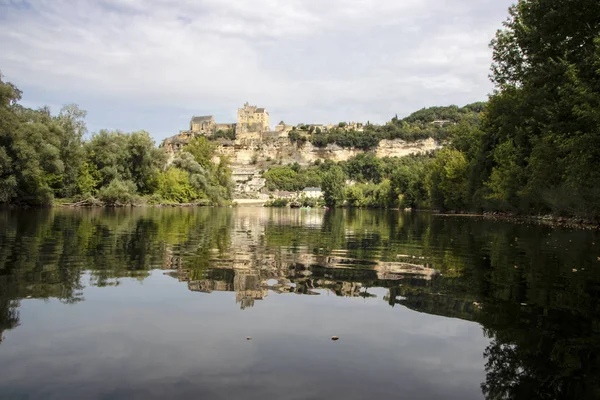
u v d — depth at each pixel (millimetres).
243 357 5512
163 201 77312
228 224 31984
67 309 7465
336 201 125375
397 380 4949
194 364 5270
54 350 5645
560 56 30672
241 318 7109
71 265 11641
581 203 31766
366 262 13164
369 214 66250
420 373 5152
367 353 5727
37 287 9000
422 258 14164
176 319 7012
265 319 7082
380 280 10359
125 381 4801
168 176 83250
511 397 4555
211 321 6934
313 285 9703
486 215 56188
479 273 11375
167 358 5445
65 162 57156
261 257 13977
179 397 4438
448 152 74000
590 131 25922
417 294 8945
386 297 8656
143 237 19625
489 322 7094
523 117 38656
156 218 36656
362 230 27953
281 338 6219
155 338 6141
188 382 4793
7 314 7125
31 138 46594
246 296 8578
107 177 65938
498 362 5504
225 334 6344
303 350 5777
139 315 7191
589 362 5543
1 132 41219
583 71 27547
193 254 14375
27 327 6512
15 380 4773
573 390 4789
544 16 29094
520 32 35438
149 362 5312
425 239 21250
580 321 7184
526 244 18797
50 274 10352
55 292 8609
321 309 7719
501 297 8727
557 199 35000
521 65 37594
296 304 8039
